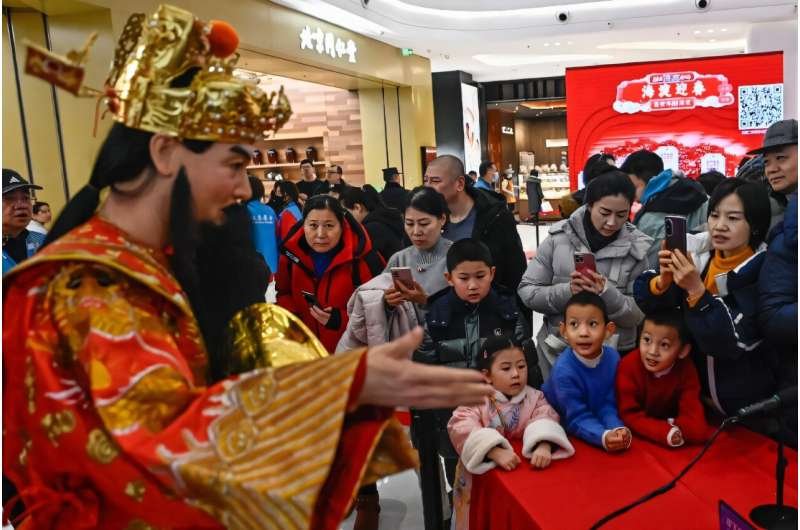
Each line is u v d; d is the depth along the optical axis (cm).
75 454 74
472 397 74
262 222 410
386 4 816
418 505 246
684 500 125
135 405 71
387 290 205
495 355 164
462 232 262
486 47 1004
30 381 76
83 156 454
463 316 200
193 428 70
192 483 68
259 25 637
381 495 256
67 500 77
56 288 77
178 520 73
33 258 78
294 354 93
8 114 441
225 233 100
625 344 216
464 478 161
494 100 1459
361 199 381
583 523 120
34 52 68
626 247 220
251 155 85
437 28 891
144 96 80
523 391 166
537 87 1438
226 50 85
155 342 76
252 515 68
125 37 86
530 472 142
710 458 142
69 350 75
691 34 1005
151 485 72
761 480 130
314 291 257
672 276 155
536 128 1777
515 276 259
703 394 162
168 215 85
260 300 106
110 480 73
